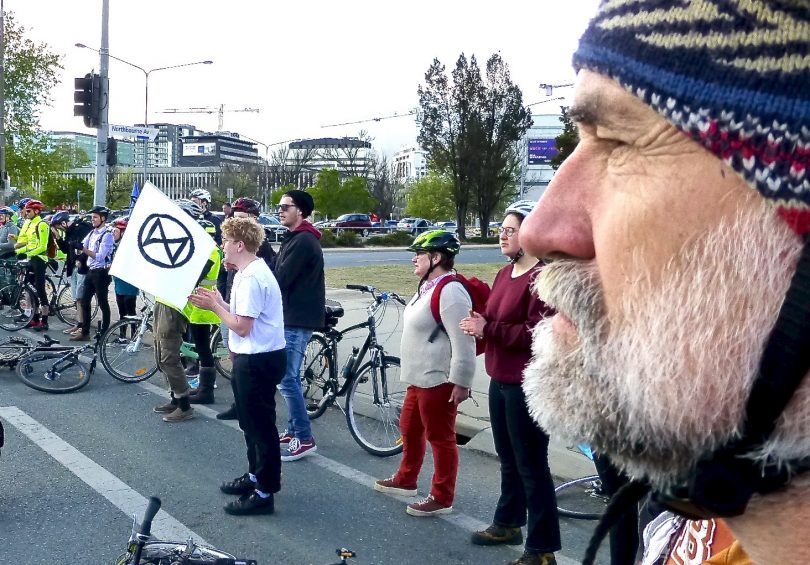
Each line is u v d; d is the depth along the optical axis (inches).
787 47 21.4
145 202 208.4
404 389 237.1
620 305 25.2
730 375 22.5
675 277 23.6
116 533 158.7
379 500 182.1
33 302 432.8
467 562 149.3
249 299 166.6
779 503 23.5
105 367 302.5
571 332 28.1
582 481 177.3
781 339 21.5
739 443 22.8
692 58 22.6
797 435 21.8
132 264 207.0
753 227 22.4
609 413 25.3
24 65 1254.3
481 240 1769.2
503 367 143.3
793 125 21.2
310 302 216.7
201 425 243.0
